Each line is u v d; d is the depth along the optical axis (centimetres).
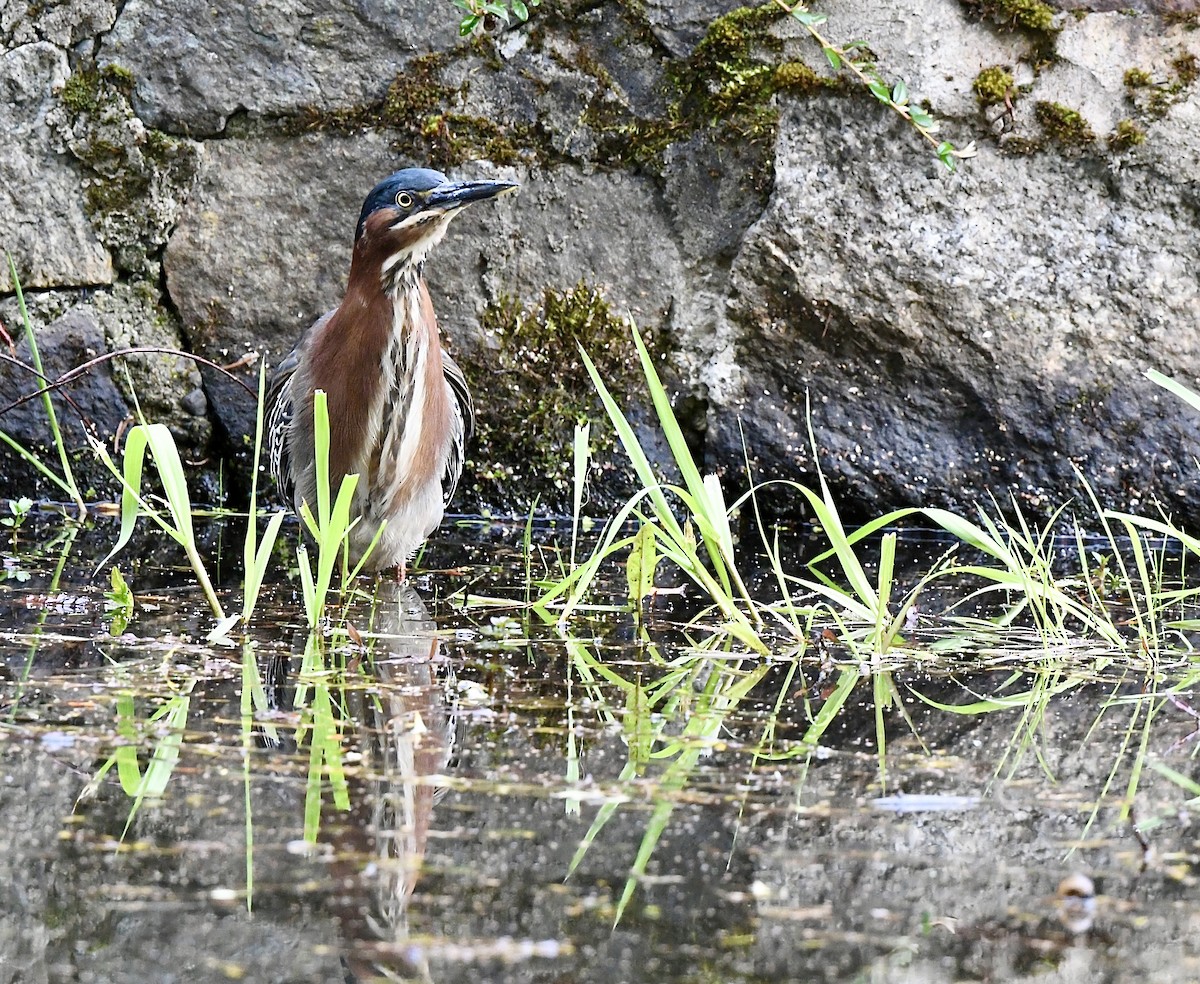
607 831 489
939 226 1152
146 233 1184
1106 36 1130
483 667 715
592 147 1175
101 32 1160
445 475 1064
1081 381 1162
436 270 1188
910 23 1131
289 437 1016
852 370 1184
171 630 769
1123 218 1148
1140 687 711
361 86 1169
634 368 1198
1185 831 501
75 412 1196
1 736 567
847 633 787
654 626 827
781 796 529
